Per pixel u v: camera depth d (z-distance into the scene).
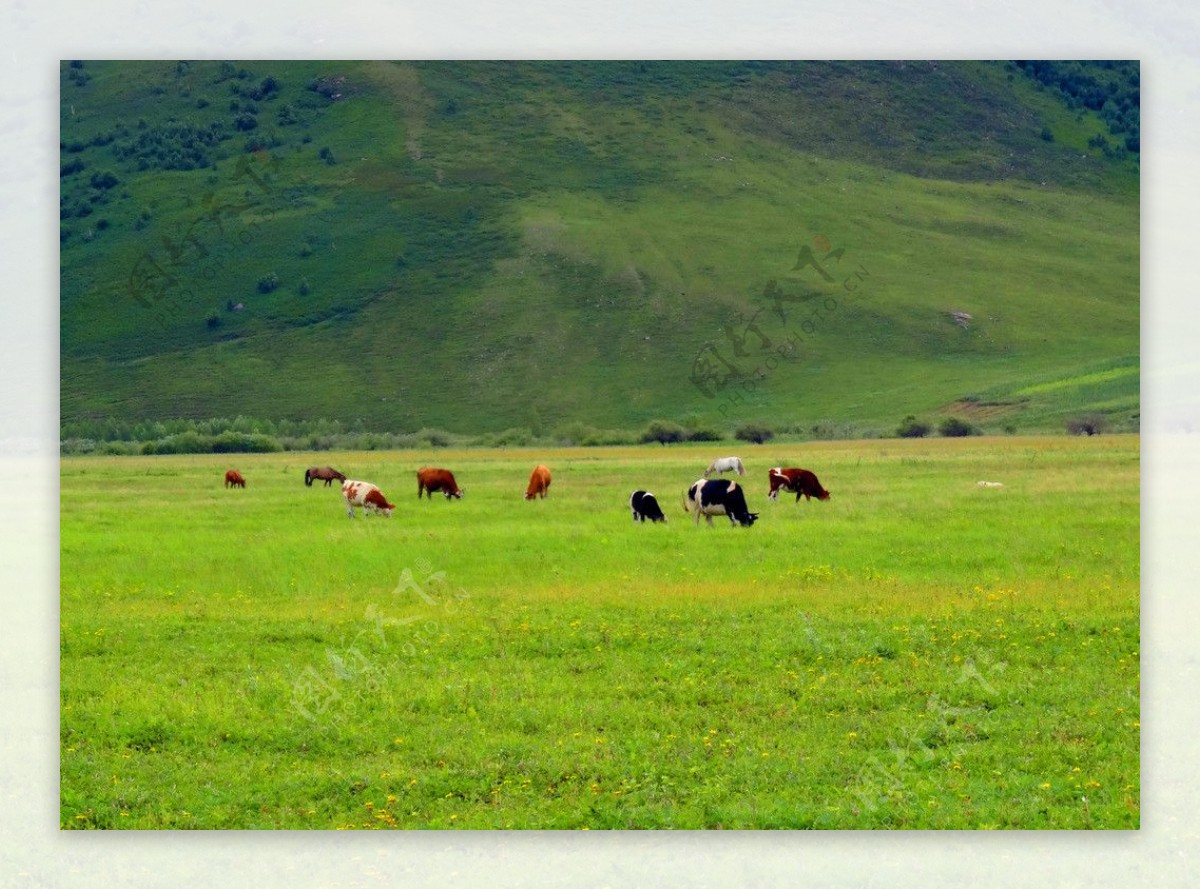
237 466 51.50
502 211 141.62
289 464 54.03
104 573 21.50
